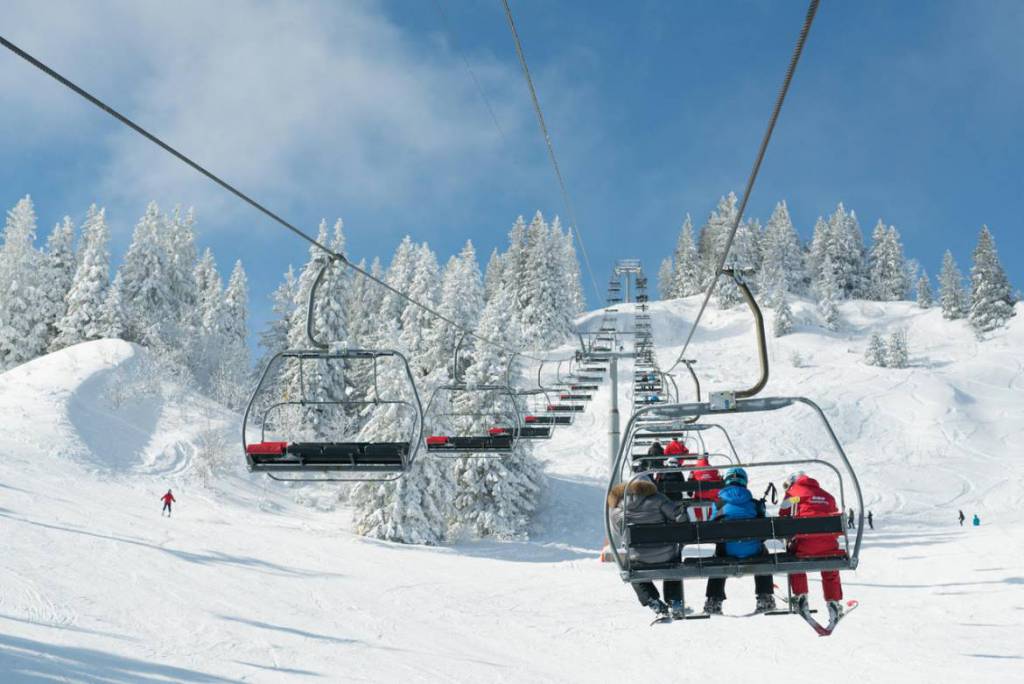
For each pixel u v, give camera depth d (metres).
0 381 57.22
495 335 48.12
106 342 65.81
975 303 103.06
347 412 60.31
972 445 63.56
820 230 132.12
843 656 14.90
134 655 14.15
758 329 8.15
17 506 31.98
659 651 16.48
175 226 85.88
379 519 39.22
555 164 16.30
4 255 69.12
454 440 16.17
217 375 71.38
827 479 57.56
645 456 12.38
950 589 20.19
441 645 17.50
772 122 6.73
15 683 10.89
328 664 14.93
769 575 8.05
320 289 60.72
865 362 89.69
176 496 44.25
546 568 29.77
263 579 25.33
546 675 14.61
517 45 10.16
